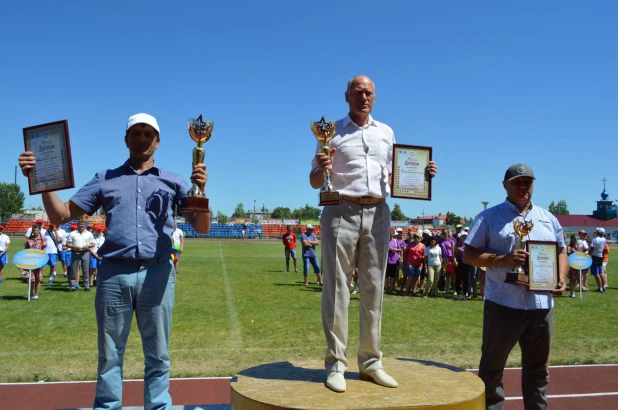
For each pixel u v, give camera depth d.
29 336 8.41
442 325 9.84
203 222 3.79
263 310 11.27
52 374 6.35
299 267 23.33
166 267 3.76
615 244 65.69
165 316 3.73
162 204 3.79
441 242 14.85
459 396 3.39
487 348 4.19
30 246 14.75
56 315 10.28
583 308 12.22
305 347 7.89
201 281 16.88
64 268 16.64
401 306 12.31
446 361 7.21
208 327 9.36
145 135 3.82
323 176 3.71
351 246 3.68
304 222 92.25
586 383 6.27
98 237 15.35
